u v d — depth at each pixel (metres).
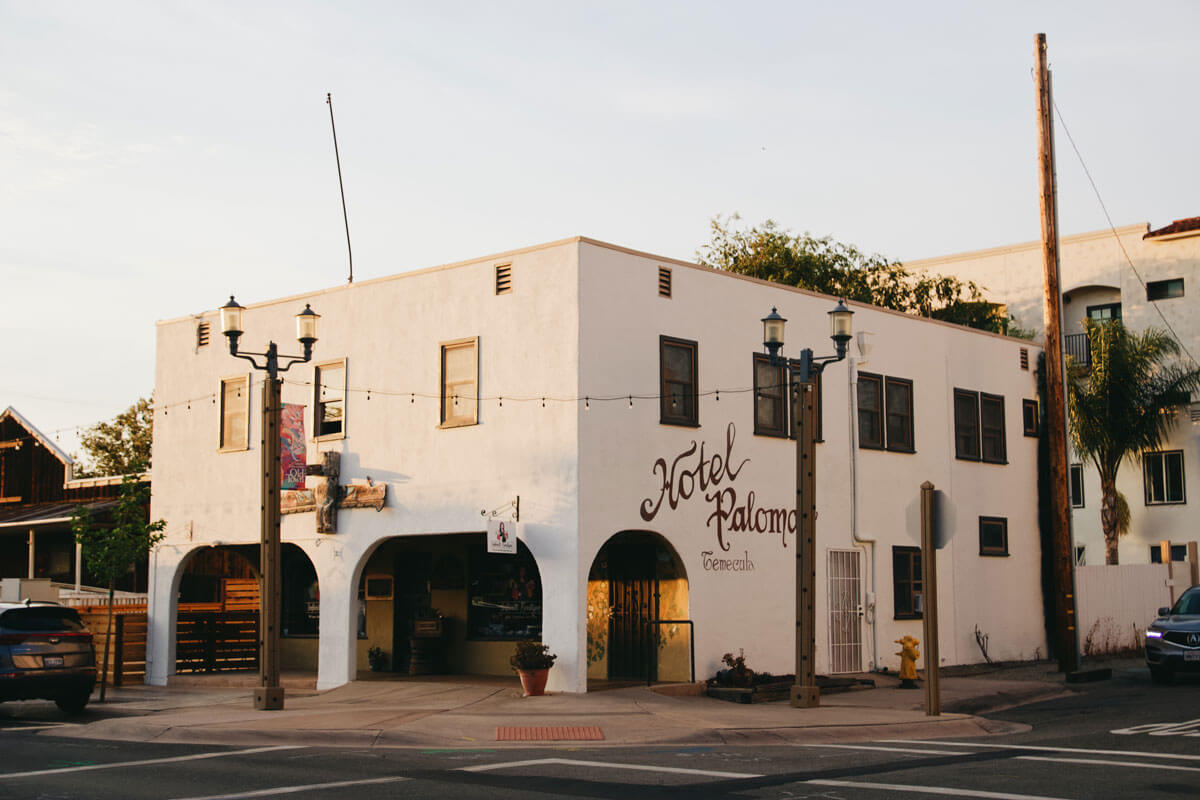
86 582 33.06
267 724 16.44
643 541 21.73
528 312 20.48
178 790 11.16
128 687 24.45
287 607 26.69
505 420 20.55
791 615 22.97
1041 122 24.39
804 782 11.35
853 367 24.92
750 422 22.61
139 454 49.84
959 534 27.12
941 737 15.95
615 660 21.97
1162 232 38.88
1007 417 29.05
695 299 21.83
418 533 21.55
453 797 10.58
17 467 35.75
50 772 12.49
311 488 23.11
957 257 43.50
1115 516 35.88
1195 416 37.44
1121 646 31.06
